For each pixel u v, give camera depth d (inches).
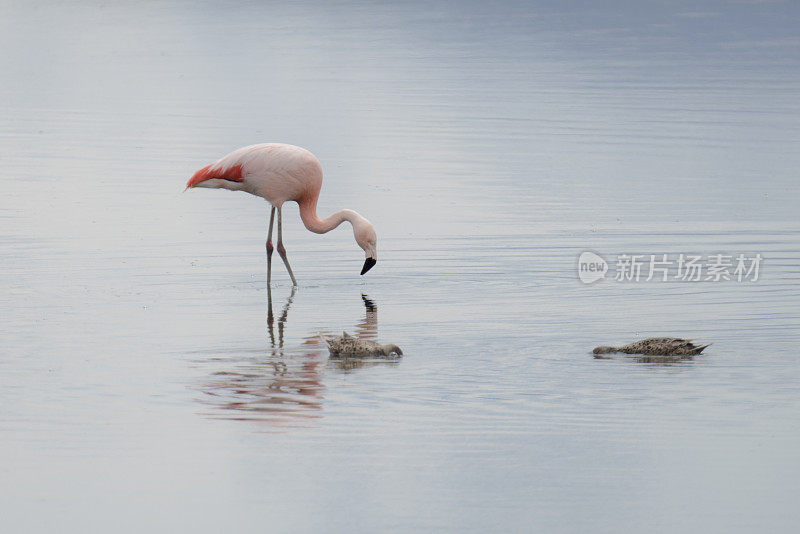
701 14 2036.2
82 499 361.4
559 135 1099.9
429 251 702.5
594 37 1798.7
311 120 1170.6
